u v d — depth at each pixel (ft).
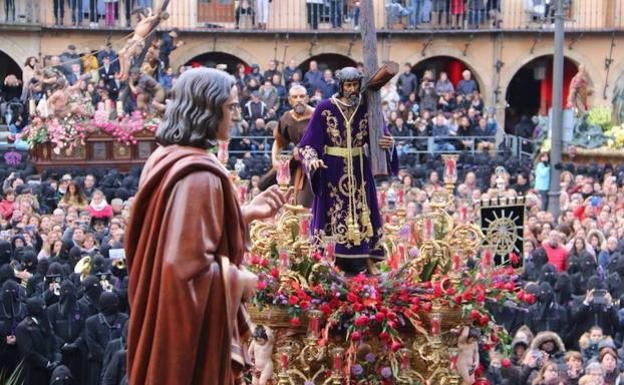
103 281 64.54
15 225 83.15
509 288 35.47
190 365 19.97
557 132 105.40
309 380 34.68
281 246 34.88
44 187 100.01
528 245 75.92
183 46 165.27
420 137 140.77
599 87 172.24
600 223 89.25
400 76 151.23
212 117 21.31
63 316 61.41
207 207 20.40
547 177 116.78
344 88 37.29
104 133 120.16
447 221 36.29
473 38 170.30
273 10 168.35
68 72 137.39
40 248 79.66
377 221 37.68
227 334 20.56
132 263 21.09
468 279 35.04
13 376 54.13
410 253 36.73
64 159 119.34
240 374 22.22
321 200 37.24
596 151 134.62
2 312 61.21
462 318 34.53
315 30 166.81
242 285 20.57
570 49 171.32
